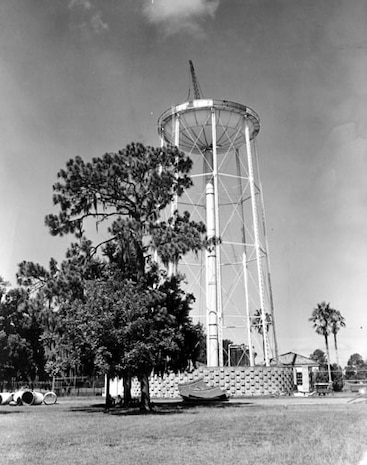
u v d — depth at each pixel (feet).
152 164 104.94
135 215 104.94
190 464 37.22
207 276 161.89
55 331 101.86
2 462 39.40
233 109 154.20
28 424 69.67
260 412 85.92
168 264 108.88
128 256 101.50
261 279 152.66
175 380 169.48
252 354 167.02
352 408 91.86
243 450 42.83
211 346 163.53
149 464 37.52
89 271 104.94
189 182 110.11
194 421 70.59
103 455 41.75
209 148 165.89
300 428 57.88
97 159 102.89
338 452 40.65
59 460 39.81
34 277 101.45
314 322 231.09
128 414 89.20
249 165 156.46
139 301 91.04
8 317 196.24
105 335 89.20
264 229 156.04
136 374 95.91
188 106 154.61
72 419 78.07
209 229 156.04
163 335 96.94
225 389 163.73
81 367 102.32
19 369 208.64
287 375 173.68
